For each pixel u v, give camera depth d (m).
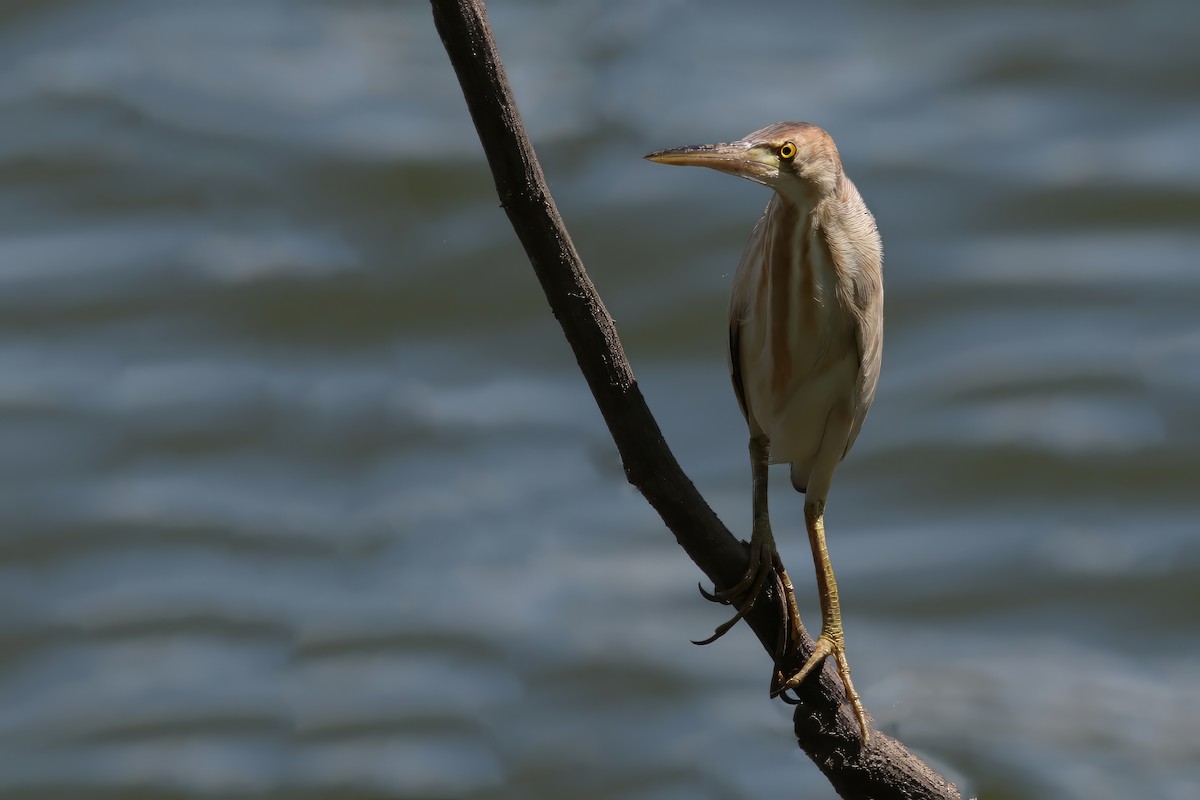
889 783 5.75
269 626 14.19
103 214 18.69
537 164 4.68
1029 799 11.88
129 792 12.49
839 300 5.96
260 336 17.25
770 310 6.05
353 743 12.91
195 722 13.30
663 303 17.45
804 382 6.12
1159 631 13.88
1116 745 12.54
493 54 4.50
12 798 12.63
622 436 5.12
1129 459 15.37
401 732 13.09
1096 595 14.21
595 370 4.98
